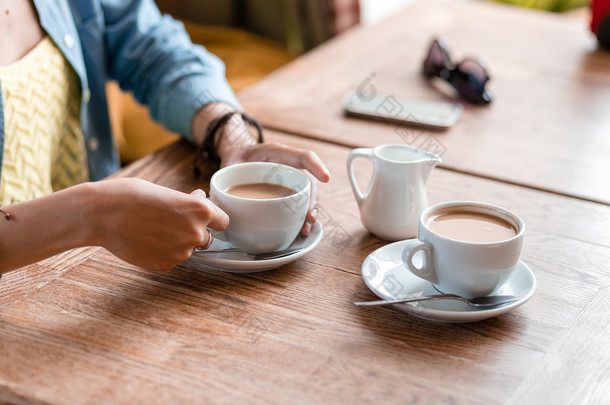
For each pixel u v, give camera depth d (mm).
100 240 902
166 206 896
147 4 1400
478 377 835
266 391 815
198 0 2561
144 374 829
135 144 2023
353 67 1545
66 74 1297
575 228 1061
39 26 1256
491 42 1679
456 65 1429
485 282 896
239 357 849
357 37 1714
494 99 1422
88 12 1334
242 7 2635
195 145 1236
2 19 1188
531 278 929
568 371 845
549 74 1530
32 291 921
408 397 814
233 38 2518
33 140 1221
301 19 2467
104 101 1411
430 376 835
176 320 890
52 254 907
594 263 995
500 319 904
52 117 1271
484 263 883
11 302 905
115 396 808
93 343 859
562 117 1363
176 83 1287
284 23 2512
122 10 1374
